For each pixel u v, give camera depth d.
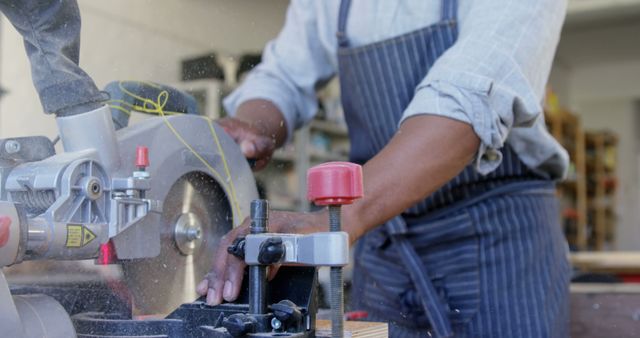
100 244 0.68
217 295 0.72
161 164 0.80
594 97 9.41
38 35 0.72
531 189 1.30
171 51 1.13
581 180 7.52
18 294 0.71
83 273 0.76
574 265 2.80
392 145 0.97
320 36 1.48
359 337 0.70
